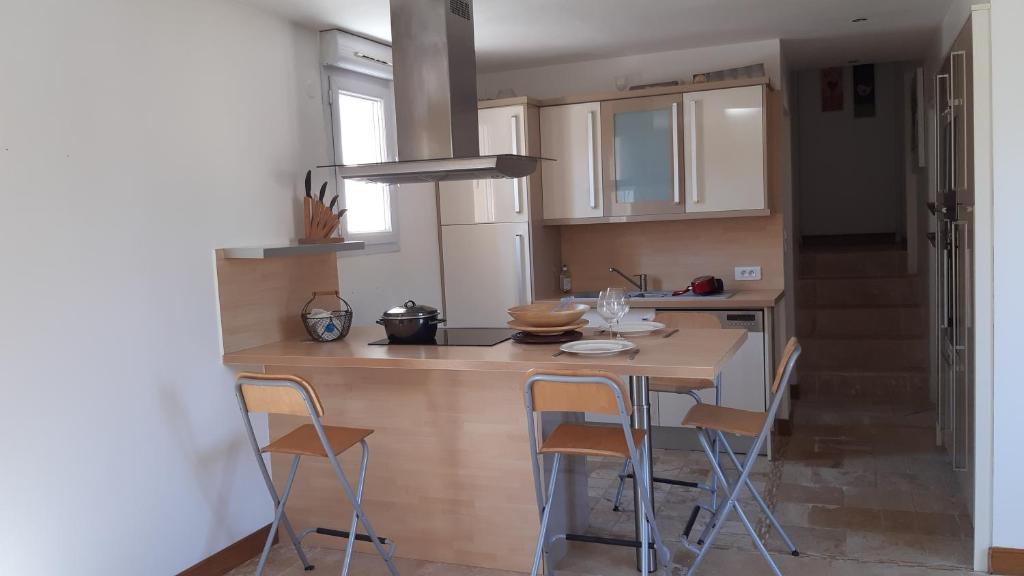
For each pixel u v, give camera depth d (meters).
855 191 8.86
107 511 2.96
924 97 5.93
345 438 3.14
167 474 3.21
